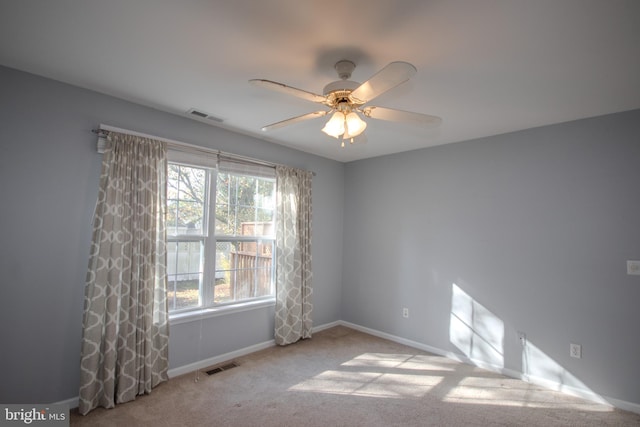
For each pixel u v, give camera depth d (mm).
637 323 2496
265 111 2816
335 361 3338
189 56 1931
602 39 1662
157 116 2797
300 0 1417
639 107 2535
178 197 3002
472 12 1468
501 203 3234
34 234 2211
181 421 2240
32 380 2193
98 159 2480
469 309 3393
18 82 2160
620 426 2289
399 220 4047
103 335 2375
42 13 1542
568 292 2811
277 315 3689
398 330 3969
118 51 1895
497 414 2424
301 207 3949
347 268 4570
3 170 2109
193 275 3107
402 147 3861
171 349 2885
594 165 2734
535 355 2951
